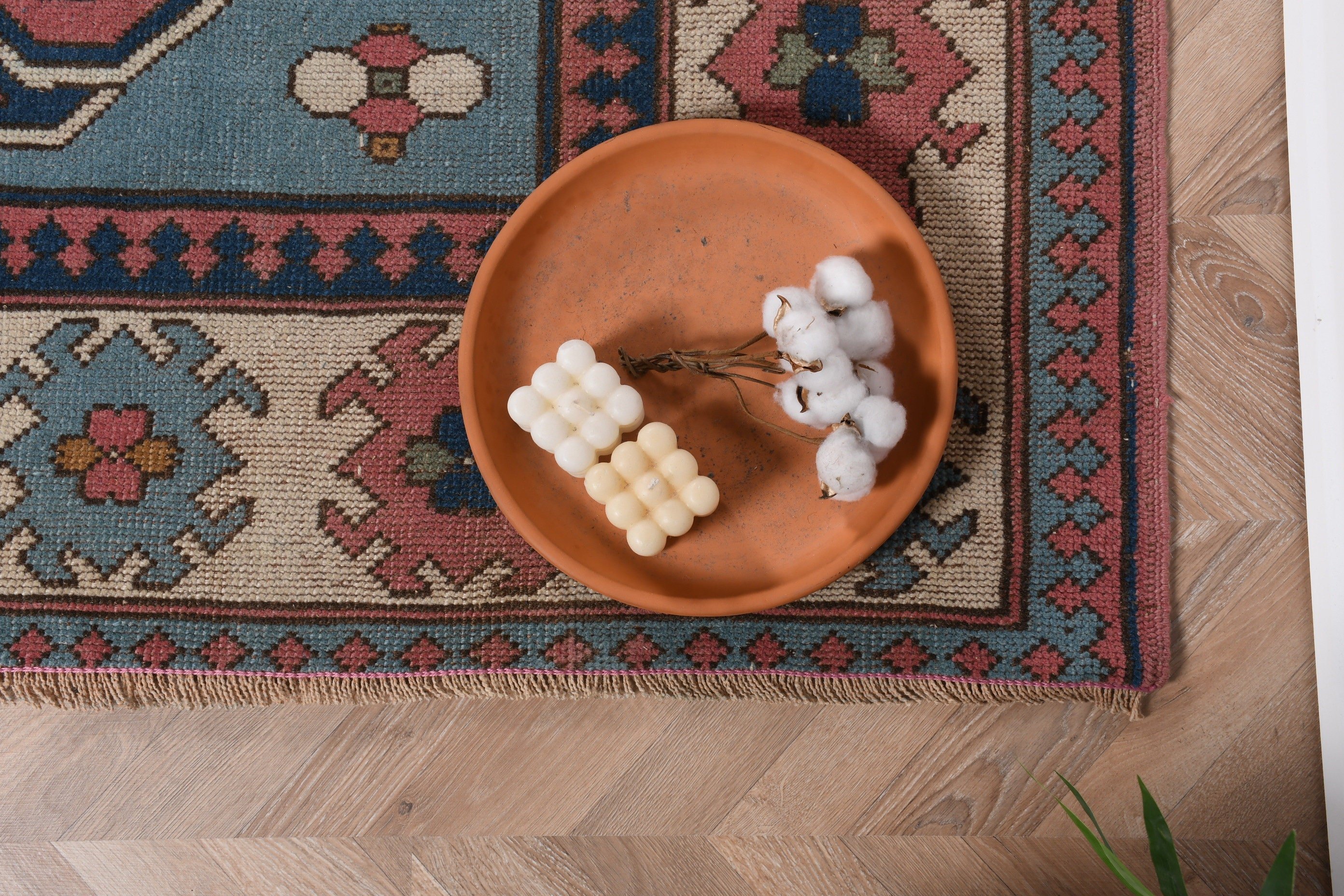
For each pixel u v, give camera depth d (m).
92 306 1.01
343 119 1.02
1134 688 0.99
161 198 1.02
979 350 1.01
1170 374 1.02
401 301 1.01
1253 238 1.02
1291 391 1.01
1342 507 0.95
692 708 1.02
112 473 1.00
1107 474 1.00
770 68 1.02
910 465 0.92
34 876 1.00
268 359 1.01
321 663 0.99
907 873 1.01
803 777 1.02
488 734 1.02
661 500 0.89
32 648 0.99
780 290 0.85
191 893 1.00
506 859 1.01
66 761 1.01
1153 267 1.00
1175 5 1.03
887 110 1.02
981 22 1.02
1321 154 0.97
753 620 1.00
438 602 1.00
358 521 1.00
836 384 0.83
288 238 1.01
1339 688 0.95
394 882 1.01
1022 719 1.02
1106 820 1.00
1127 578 1.00
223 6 1.03
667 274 0.96
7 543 1.00
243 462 1.00
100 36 1.02
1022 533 1.00
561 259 0.95
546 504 0.94
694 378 0.96
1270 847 0.99
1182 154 1.03
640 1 1.03
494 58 1.03
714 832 1.01
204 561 1.00
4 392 1.01
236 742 1.01
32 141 1.02
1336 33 0.94
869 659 1.00
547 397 0.89
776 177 0.94
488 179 1.02
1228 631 1.01
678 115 1.02
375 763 1.01
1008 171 1.01
